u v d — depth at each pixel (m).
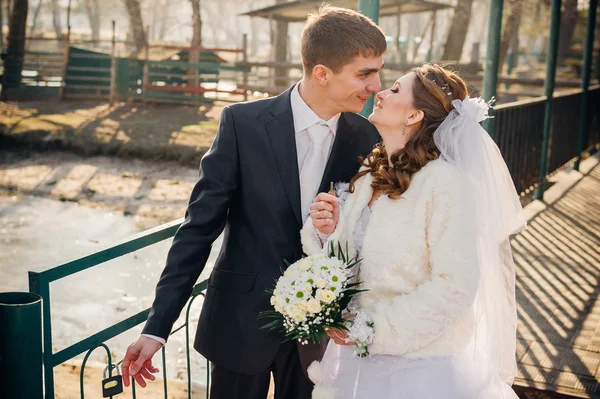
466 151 2.22
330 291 2.11
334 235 2.37
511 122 6.86
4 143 15.19
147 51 21.38
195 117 19.05
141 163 14.12
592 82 20.53
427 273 2.21
